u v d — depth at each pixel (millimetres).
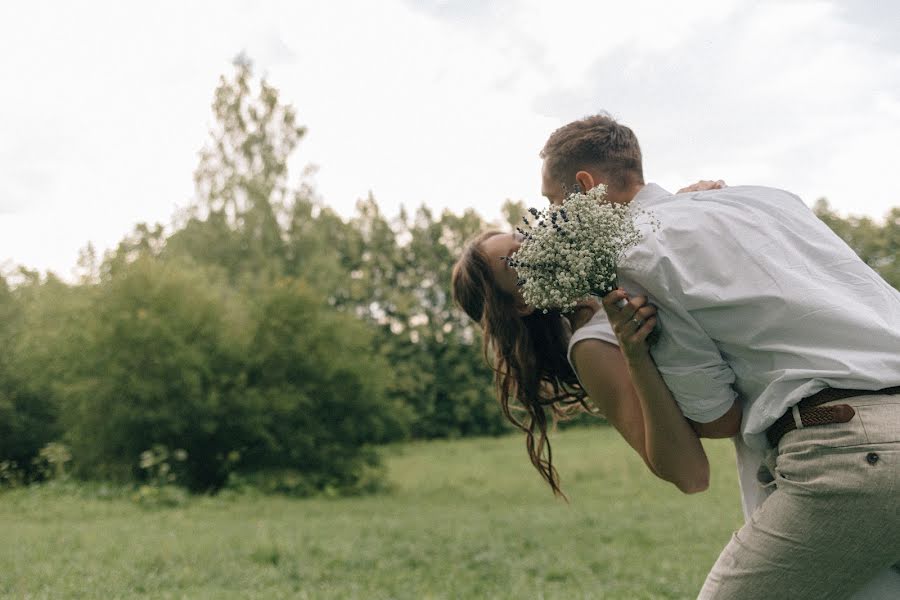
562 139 2754
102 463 19703
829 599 2088
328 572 6578
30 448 26078
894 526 1965
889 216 19875
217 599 5344
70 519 13000
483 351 3371
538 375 3303
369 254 51750
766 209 2285
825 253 2193
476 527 9719
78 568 6391
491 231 3312
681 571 6398
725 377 2283
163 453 18438
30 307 27906
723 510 11469
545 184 2814
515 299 3227
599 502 14367
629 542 8430
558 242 2322
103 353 19562
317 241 39469
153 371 19547
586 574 6543
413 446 38656
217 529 10336
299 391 20609
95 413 19500
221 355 20391
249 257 36531
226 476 20406
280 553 7285
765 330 2139
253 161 37375
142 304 20266
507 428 46406
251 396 19828
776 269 2141
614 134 2736
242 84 37469
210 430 19203
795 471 2066
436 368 47031
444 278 50906
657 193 2580
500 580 6359
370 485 20453
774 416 2113
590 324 2762
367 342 22750
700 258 2213
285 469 20391
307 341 21094
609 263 2305
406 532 9297
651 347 2340
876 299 2139
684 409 2332
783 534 2086
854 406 2012
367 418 21312
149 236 41562
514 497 16484
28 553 7340
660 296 2244
